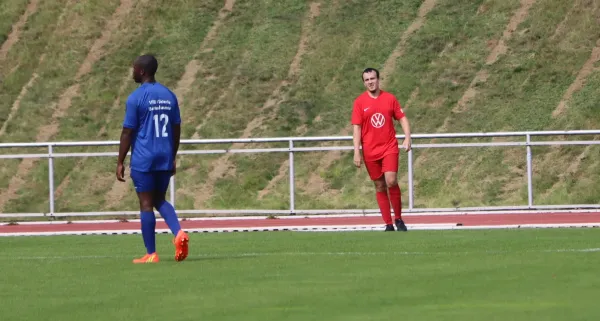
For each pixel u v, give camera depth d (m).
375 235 42.50
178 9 120.62
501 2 111.81
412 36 109.44
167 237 45.28
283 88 105.25
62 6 124.94
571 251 32.94
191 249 37.34
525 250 33.69
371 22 112.94
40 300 22.91
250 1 120.38
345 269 28.44
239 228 52.09
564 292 22.64
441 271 27.39
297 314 20.02
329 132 96.50
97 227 57.16
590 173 83.50
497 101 97.44
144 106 31.14
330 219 59.31
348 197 84.25
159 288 24.73
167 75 110.31
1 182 96.06
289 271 28.14
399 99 100.81
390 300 21.84
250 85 106.50
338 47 109.75
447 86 101.06
